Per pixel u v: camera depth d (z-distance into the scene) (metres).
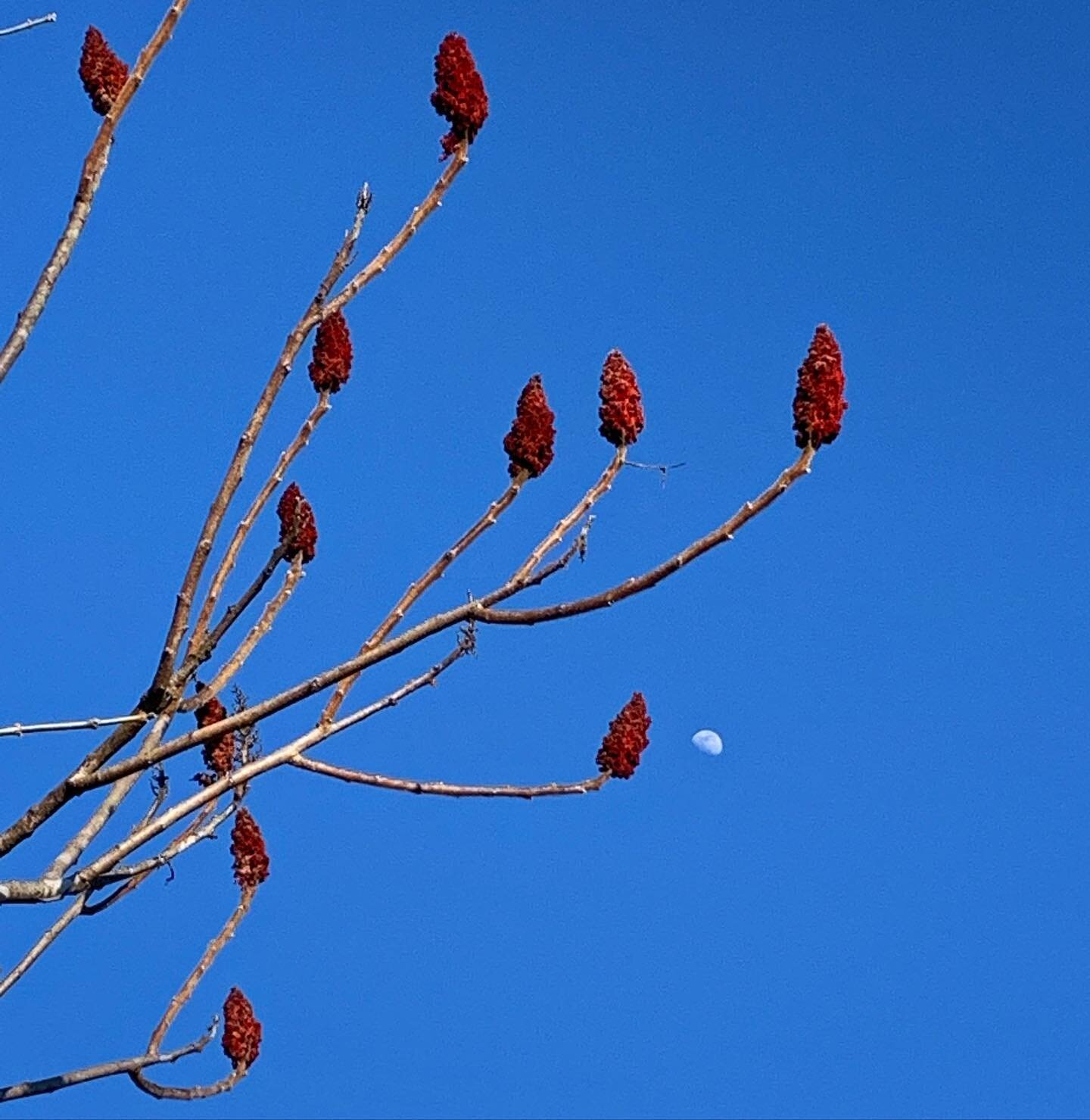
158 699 7.33
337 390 7.84
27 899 7.52
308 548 8.45
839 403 6.82
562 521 7.20
